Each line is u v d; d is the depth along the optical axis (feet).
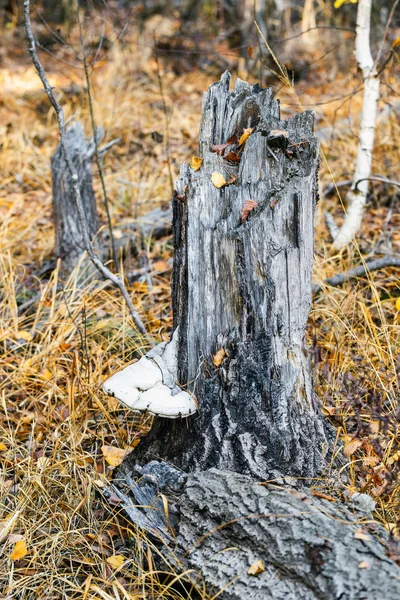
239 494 8.87
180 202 10.15
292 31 41.65
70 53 41.47
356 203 18.10
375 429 11.27
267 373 9.77
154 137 18.33
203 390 9.95
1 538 9.84
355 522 8.32
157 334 15.11
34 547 9.84
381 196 21.29
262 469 9.52
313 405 10.13
